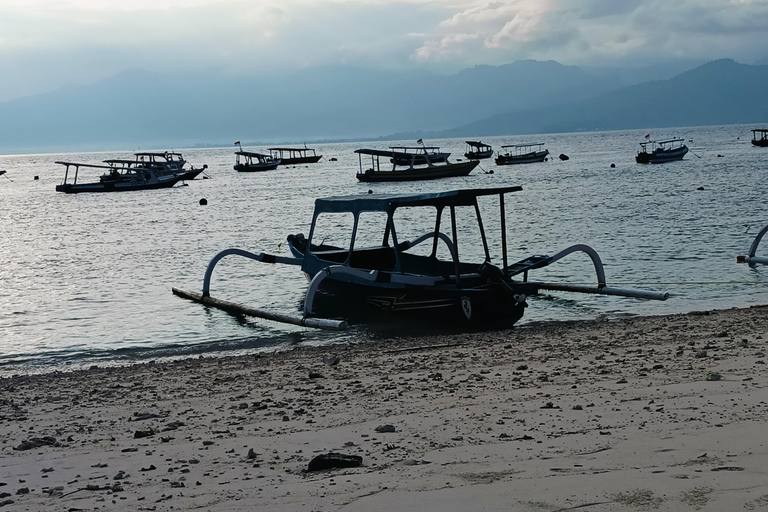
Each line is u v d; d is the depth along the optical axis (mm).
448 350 13391
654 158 107688
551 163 127000
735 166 90500
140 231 44406
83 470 6691
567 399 8453
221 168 166750
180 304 21328
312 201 64562
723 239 30062
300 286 23656
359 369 11781
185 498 5590
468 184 84000
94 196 83625
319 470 6168
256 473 6203
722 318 15352
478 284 17516
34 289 24594
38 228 48562
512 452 6312
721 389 8438
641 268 23969
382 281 18078
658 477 5301
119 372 13164
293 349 14953
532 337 14531
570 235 33656
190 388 11055
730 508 4586
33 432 8625
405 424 7734
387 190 79312
